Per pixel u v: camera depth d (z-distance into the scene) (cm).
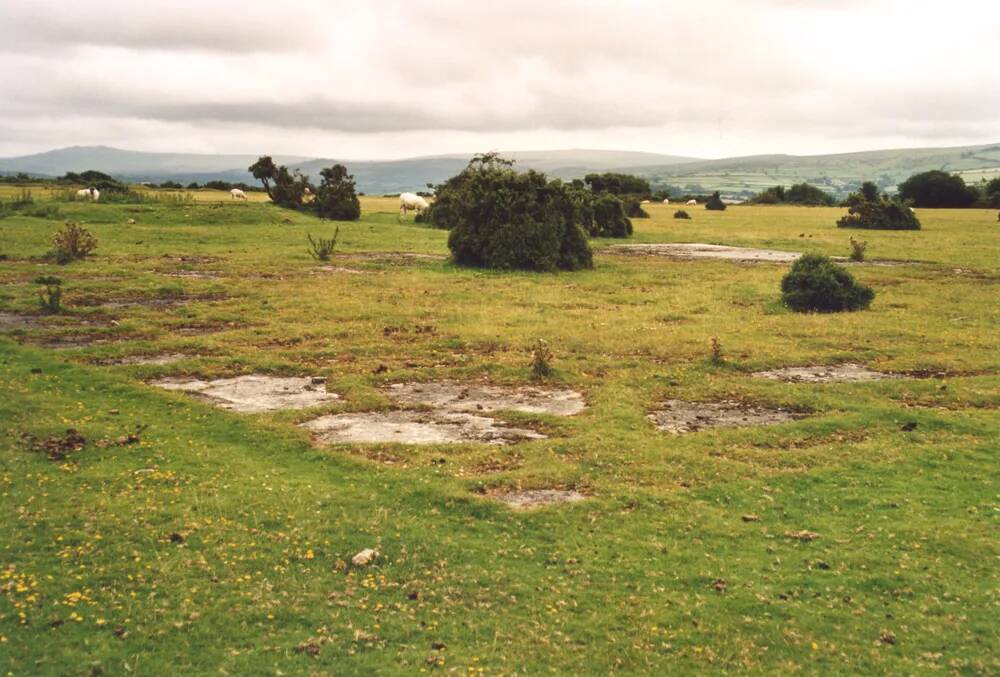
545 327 2381
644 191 13188
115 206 5378
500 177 3781
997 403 1681
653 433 1468
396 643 802
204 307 2584
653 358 2047
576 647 806
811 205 12625
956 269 3841
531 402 1675
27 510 1069
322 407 1594
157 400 1605
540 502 1170
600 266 3941
